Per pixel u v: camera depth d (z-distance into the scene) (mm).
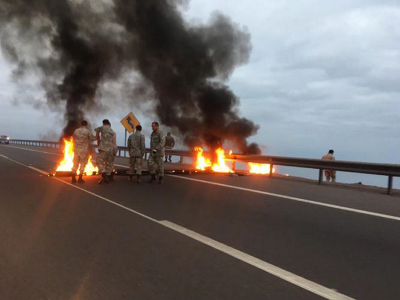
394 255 4340
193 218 6027
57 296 3043
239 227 5500
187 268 3758
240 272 3684
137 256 4102
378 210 6969
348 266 3941
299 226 5633
